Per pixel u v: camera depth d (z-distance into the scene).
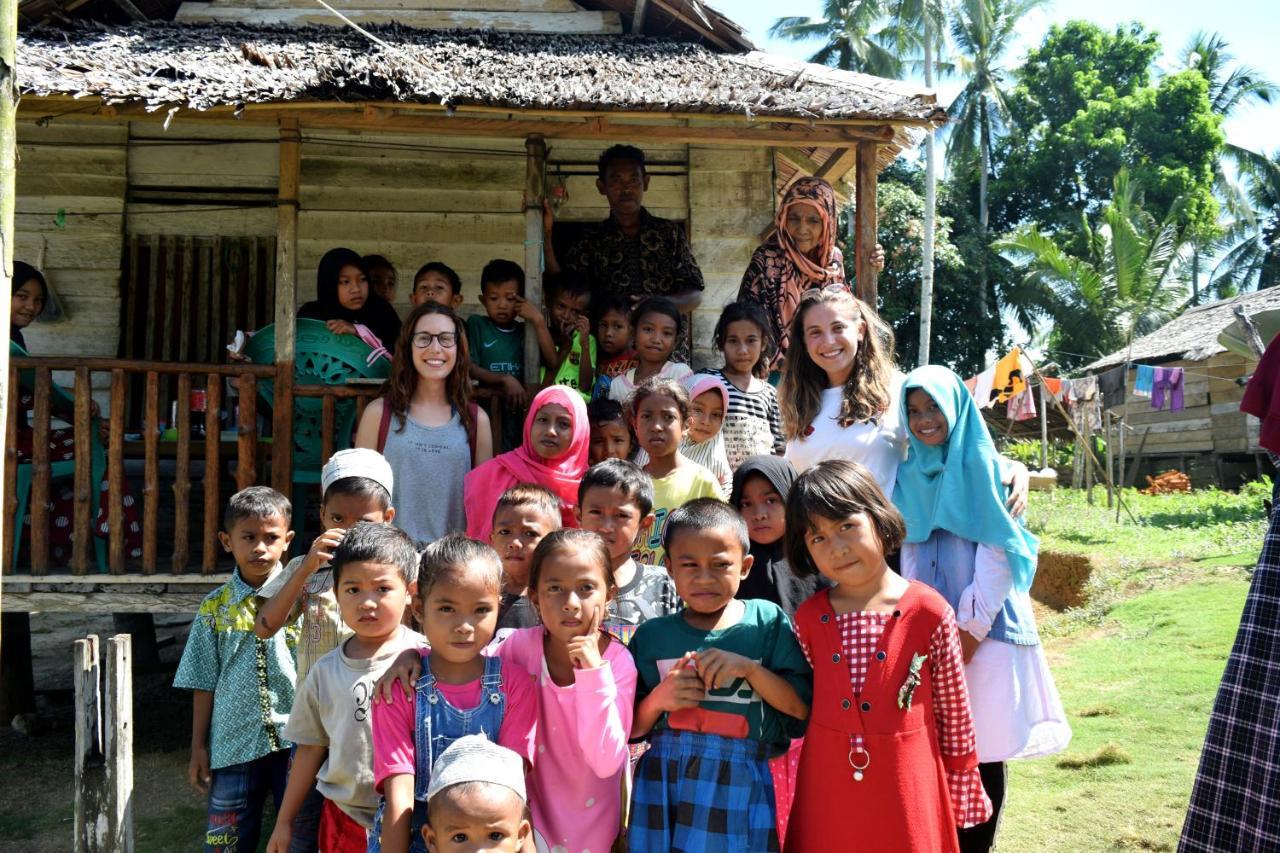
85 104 5.02
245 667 3.73
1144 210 29.83
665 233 6.40
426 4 8.10
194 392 5.89
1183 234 25.73
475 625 2.74
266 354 5.59
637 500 3.42
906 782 2.77
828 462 2.98
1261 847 3.00
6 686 6.54
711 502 2.96
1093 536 12.37
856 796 2.78
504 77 5.91
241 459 5.26
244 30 7.18
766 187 7.77
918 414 3.61
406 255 7.60
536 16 8.13
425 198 7.63
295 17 7.96
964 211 33.19
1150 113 32.91
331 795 3.10
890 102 5.52
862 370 3.88
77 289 7.35
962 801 2.95
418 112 5.32
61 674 7.96
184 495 5.33
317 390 5.27
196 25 7.30
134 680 7.62
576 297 5.81
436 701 2.79
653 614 3.40
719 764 2.81
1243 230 35.03
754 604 3.02
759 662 2.90
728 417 4.98
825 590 3.03
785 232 5.86
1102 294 27.00
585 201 7.80
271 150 7.54
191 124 7.48
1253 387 3.41
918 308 28.48
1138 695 5.99
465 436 4.68
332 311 5.71
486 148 7.69
